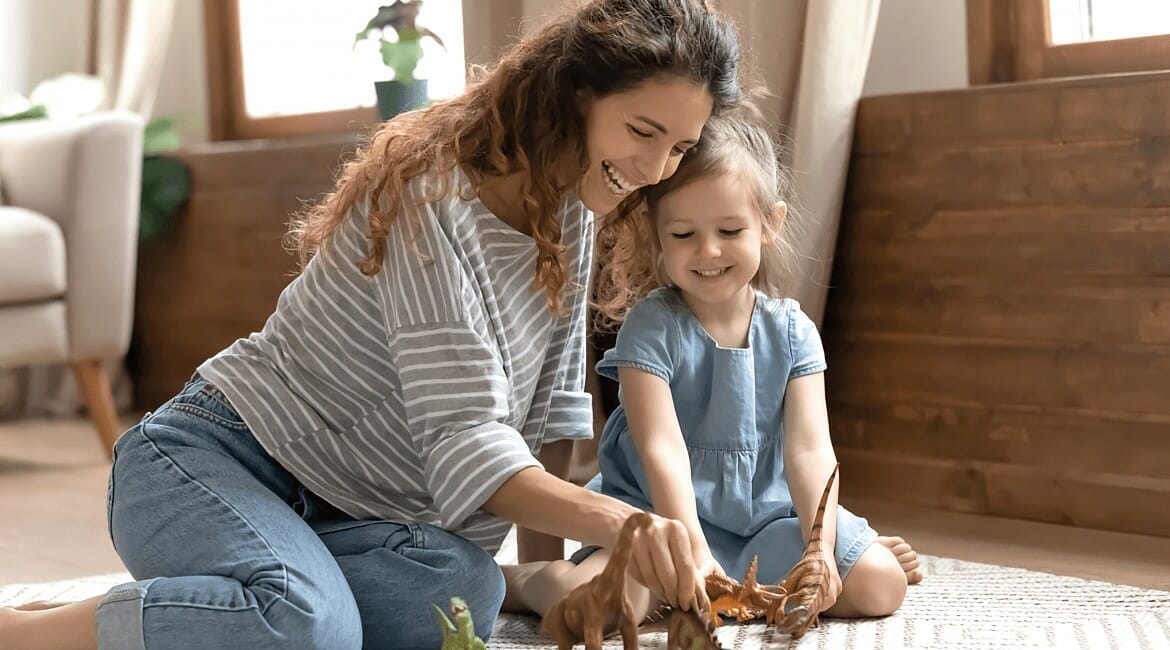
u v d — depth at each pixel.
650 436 1.38
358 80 3.38
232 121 3.67
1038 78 2.08
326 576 1.13
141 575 1.20
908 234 2.07
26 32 3.84
